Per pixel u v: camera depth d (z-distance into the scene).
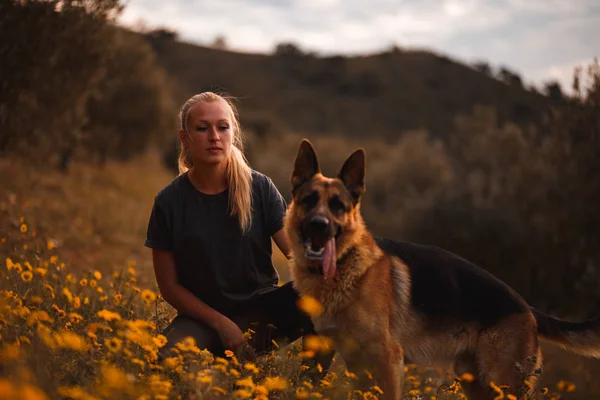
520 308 4.45
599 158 11.06
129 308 4.22
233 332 3.91
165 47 92.56
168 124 22.31
